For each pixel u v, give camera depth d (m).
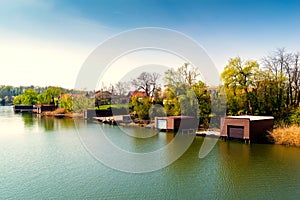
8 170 19.48
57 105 83.12
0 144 29.11
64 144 29.05
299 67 37.56
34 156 23.61
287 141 27.52
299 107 34.69
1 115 72.56
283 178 17.47
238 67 37.94
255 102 38.69
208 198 14.45
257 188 15.74
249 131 28.22
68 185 16.39
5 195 14.95
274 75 38.69
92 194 15.04
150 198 14.45
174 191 15.39
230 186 16.14
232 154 23.98
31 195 14.95
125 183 16.69
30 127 44.06
